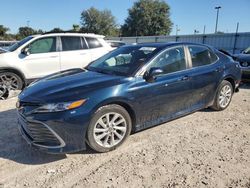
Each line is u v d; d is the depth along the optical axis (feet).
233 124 15.84
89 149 12.48
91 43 27.22
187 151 12.34
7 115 17.31
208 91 16.48
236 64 18.57
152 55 13.67
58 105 10.74
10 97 21.91
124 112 12.30
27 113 11.07
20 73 23.16
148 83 12.96
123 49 15.81
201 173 10.53
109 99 11.58
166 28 210.79
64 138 10.85
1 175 10.39
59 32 26.02
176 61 14.67
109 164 11.21
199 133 14.43
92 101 11.18
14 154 12.02
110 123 12.00
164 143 13.16
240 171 10.69
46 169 10.84
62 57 25.20
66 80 12.88
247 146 12.93
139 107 12.75
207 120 16.42
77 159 11.60
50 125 10.67
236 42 71.26
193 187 9.66
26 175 10.41
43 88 12.05
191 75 15.03
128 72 13.06
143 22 207.00
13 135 14.06
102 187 9.66
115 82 12.20
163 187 9.66
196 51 16.06
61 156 11.85
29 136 11.55
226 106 18.44
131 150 12.41
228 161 11.45
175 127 15.21
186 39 85.61
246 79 27.76
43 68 24.34
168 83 13.76
